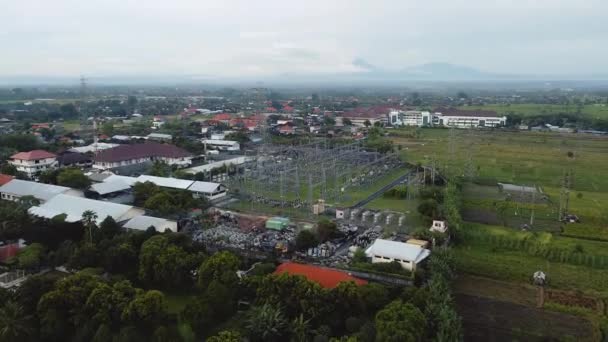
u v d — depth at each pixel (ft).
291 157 556.92
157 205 326.65
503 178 488.85
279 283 191.01
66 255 241.96
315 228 302.04
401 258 241.55
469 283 238.07
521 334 189.47
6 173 435.12
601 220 341.82
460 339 172.65
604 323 196.65
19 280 226.58
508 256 276.21
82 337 169.07
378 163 542.16
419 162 561.02
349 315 186.70
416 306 185.57
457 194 385.50
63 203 329.31
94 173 452.76
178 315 189.06
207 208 361.51
